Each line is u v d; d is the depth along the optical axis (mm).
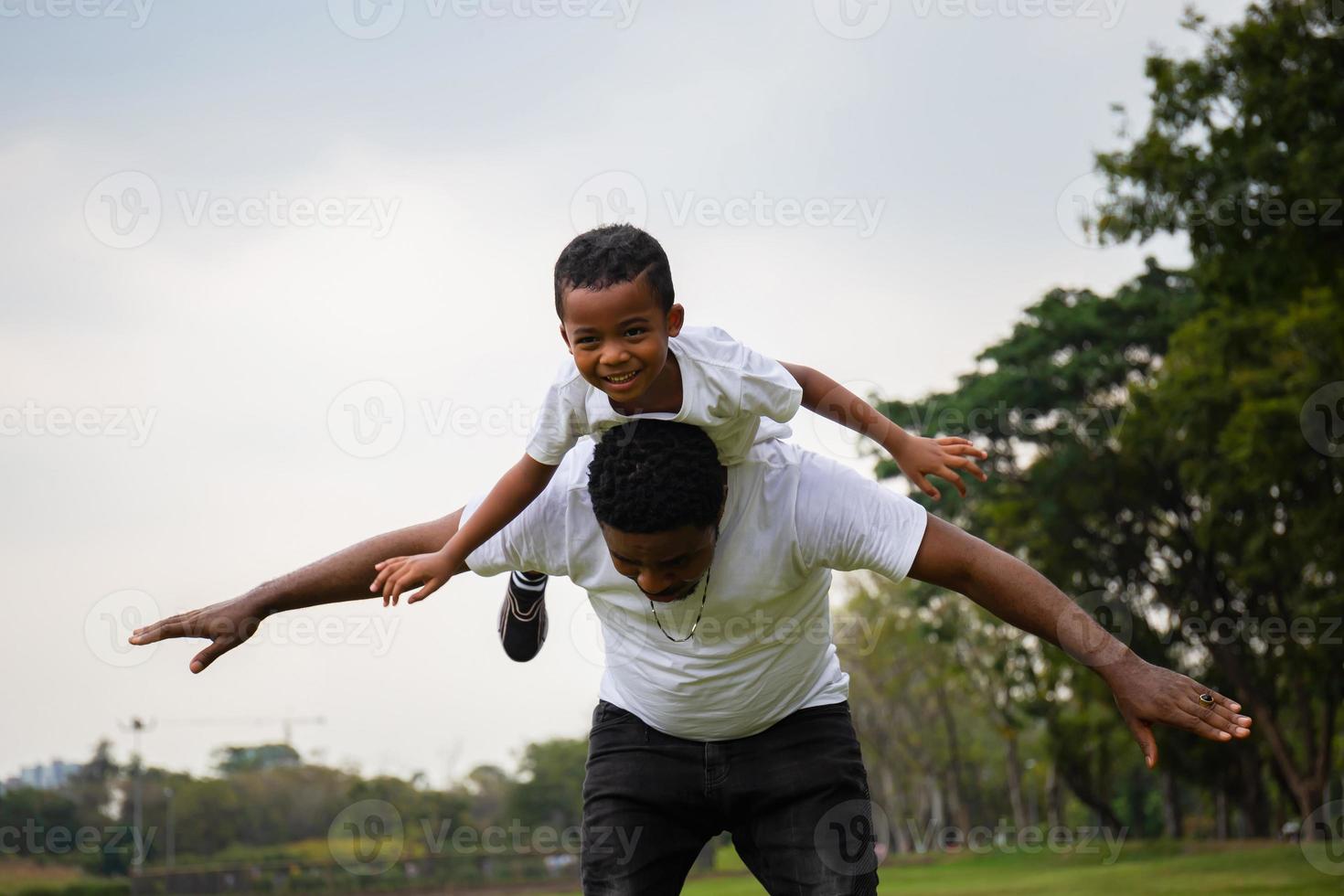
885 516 3588
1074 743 42594
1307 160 16969
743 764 3914
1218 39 17781
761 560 3561
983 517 36688
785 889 3898
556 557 3715
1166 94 18109
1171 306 35344
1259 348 28297
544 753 59500
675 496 3264
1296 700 40094
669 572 3430
